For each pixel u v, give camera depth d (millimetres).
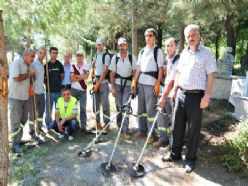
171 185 4016
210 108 7078
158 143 5055
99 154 4840
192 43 4043
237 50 23594
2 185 1918
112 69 5422
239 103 6293
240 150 4461
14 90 5133
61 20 3736
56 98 6129
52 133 6047
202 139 5391
